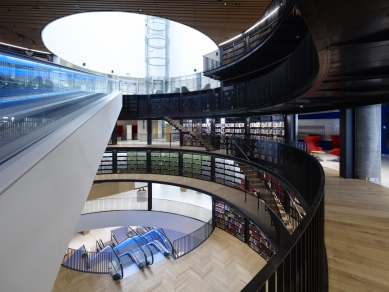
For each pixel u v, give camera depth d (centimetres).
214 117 1669
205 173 1545
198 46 2375
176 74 2503
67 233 298
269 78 992
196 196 1906
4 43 1445
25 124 266
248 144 1127
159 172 1705
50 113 339
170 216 1623
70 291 840
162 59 2455
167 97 1825
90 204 1656
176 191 2027
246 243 1141
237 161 1198
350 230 389
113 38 2366
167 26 2461
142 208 1691
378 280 260
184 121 1894
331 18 234
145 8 965
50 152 256
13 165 209
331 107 892
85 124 417
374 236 368
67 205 303
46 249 234
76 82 576
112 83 1228
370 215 453
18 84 297
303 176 605
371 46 286
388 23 243
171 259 1024
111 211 1647
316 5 213
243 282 867
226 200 1148
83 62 2062
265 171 939
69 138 323
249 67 1348
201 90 1688
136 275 920
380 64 354
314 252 188
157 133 2159
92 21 2147
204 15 1031
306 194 572
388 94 586
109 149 1703
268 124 1380
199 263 988
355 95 593
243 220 1165
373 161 743
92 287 859
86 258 1134
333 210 482
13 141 243
